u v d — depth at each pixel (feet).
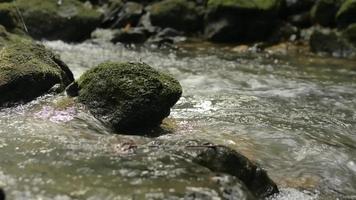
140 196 18.54
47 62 33.35
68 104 29.35
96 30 68.49
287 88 43.11
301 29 65.31
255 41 64.64
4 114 28.53
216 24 65.51
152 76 28.73
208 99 38.19
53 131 25.63
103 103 28.45
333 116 35.58
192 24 68.74
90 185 19.34
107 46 63.05
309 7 66.64
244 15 64.03
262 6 63.82
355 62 54.95
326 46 58.95
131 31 66.08
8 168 20.92
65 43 63.93
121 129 28.02
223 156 21.68
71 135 25.08
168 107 28.78
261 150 28.04
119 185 19.34
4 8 52.47
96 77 29.25
